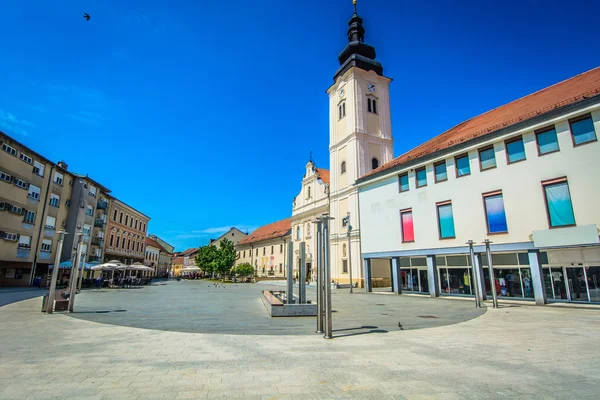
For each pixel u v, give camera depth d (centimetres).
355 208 3966
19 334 912
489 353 715
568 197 1712
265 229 7756
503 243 1956
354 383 525
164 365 620
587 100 1634
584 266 1684
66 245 3728
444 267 2339
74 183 3919
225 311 1468
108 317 1257
